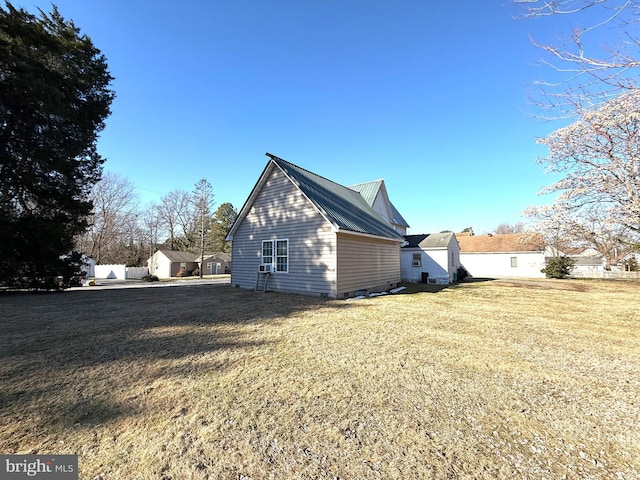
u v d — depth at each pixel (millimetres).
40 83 10172
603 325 6445
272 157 12094
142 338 5125
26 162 11469
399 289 14672
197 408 2785
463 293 12859
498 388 3266
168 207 45406
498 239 29922
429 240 20719
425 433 2414
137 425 2506
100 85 13828
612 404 2930
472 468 2006
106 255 37875
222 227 50469
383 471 1970
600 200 12469
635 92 4137
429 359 4164
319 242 10797
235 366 3850
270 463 2047
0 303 9156
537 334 5598
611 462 2074
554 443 2299
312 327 6000
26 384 3283
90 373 3596
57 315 7121
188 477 1919
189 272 43344
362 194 19547
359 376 3555
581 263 31531
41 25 11633
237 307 8359
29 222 11516
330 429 2461
